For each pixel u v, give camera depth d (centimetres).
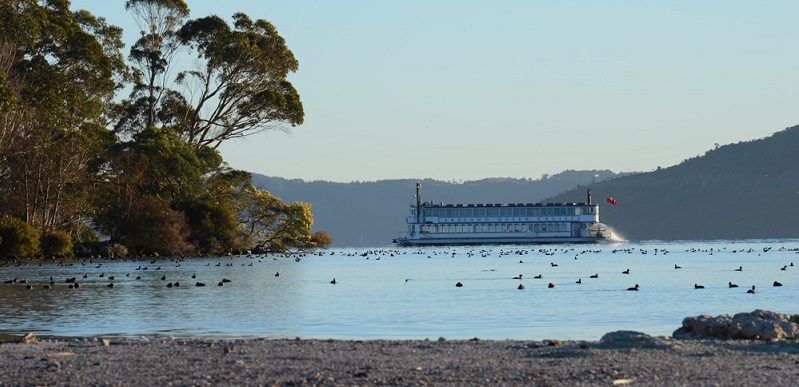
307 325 4725
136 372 2853
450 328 4559
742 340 3419
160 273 10062
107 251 14512
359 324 4762
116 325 4716
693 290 7075
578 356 3089
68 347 3475
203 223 16350
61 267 11319
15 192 13825
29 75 13588
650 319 4934
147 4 16462
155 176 15775
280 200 18950
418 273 10262
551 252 18538
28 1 12962
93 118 14738
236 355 3212
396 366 2938
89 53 13750
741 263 12875
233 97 16788
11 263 12369
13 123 12988
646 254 17575
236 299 6384
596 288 7350
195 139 17225
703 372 2756
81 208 14775
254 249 17888
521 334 4278
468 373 2780
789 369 2802
